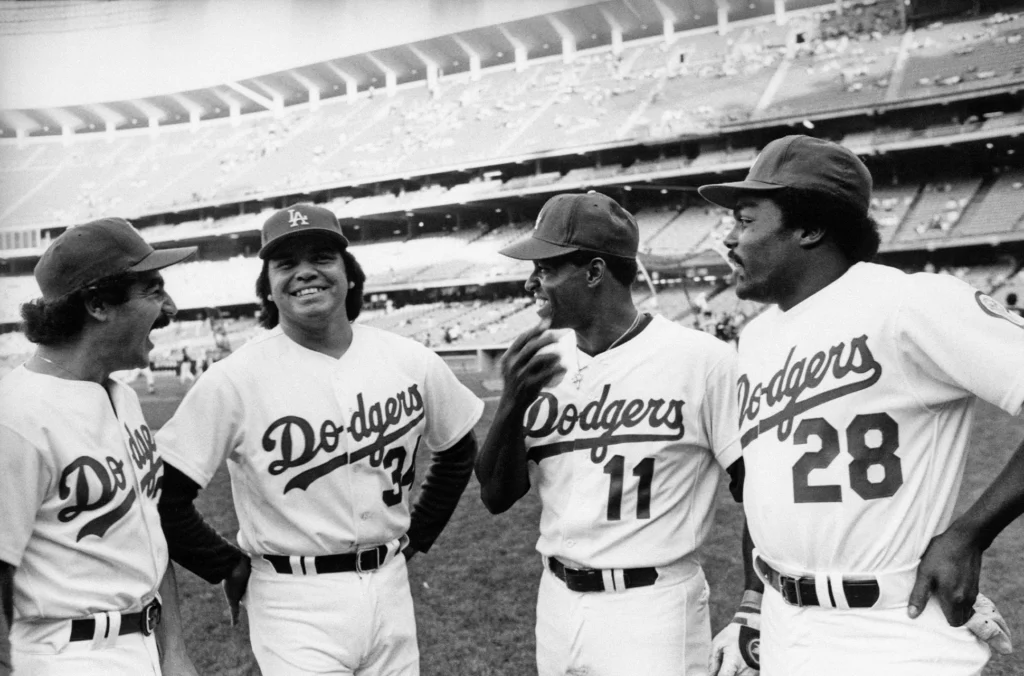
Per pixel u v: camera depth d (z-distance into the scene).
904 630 2.05
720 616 5.33
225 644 5.16
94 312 2.43
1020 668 4.37
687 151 29.16
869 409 2.13
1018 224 22.98
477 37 36.69
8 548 2.22
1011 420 11.56
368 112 39.06
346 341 3.09
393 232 35.03
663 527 2.74
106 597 2.38
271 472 2.91
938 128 24.86
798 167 2.28
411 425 3.10
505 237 32.28
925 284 2.12
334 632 2.86
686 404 2.76
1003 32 27.00
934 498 2.10
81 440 2.37
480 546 7.34
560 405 2.82
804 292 2.35
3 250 38.53
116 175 40.88
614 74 33.81
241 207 36.62
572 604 2.76
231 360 2.98
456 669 4.76
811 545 2.15
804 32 31.27
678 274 26.81
